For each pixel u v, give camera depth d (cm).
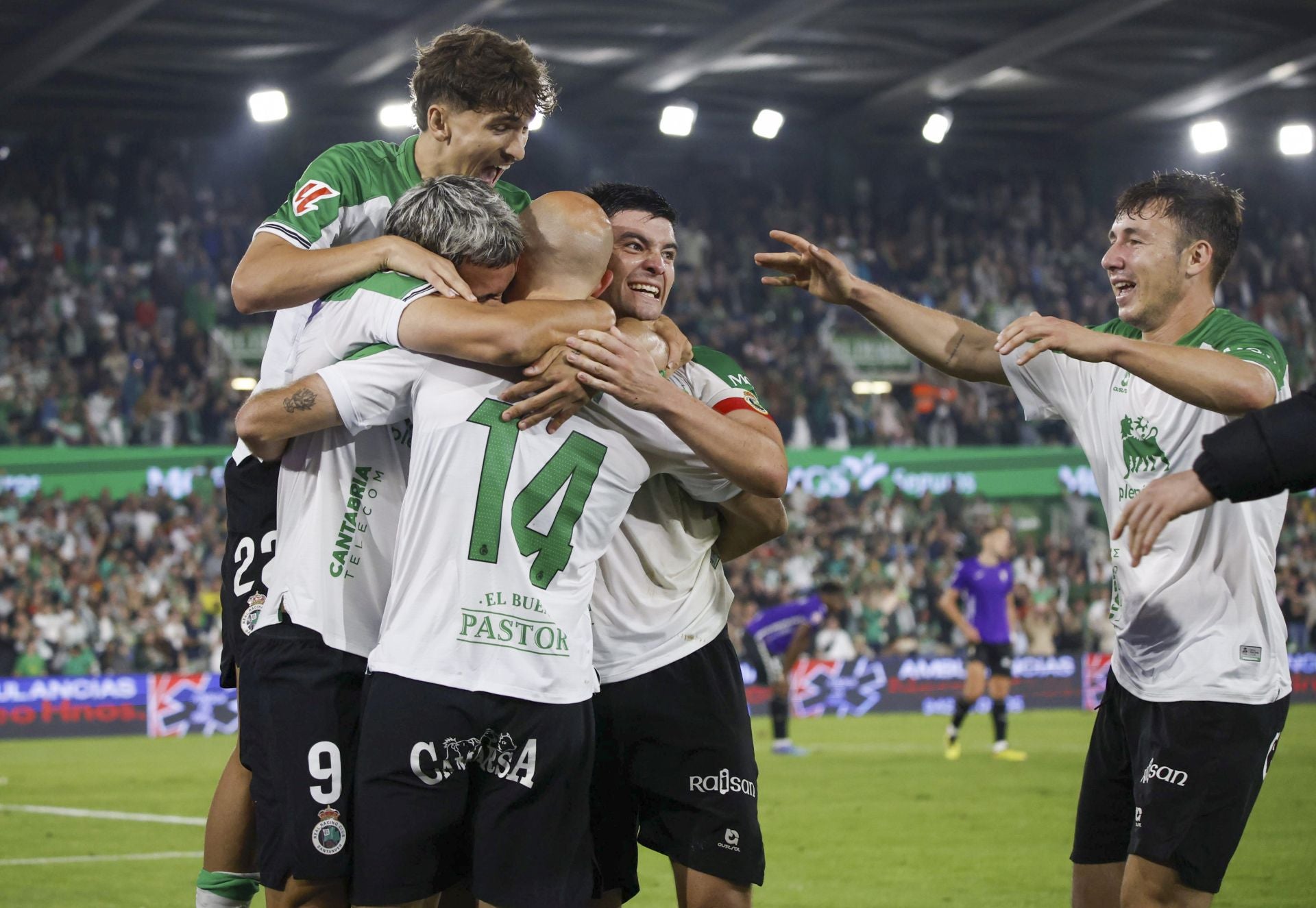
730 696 788
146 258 4600
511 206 816
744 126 5388
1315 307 5325
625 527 769
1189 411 793
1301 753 2638
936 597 4234
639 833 802
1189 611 785
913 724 3562
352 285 686
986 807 1961
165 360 4253
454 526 648
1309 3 4197
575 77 4716
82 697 3347
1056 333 727
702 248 5084
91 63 4356
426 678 643
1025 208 5553
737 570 4150
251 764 719
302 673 699
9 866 1501
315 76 4484
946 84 4825
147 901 1306
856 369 4738
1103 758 834
